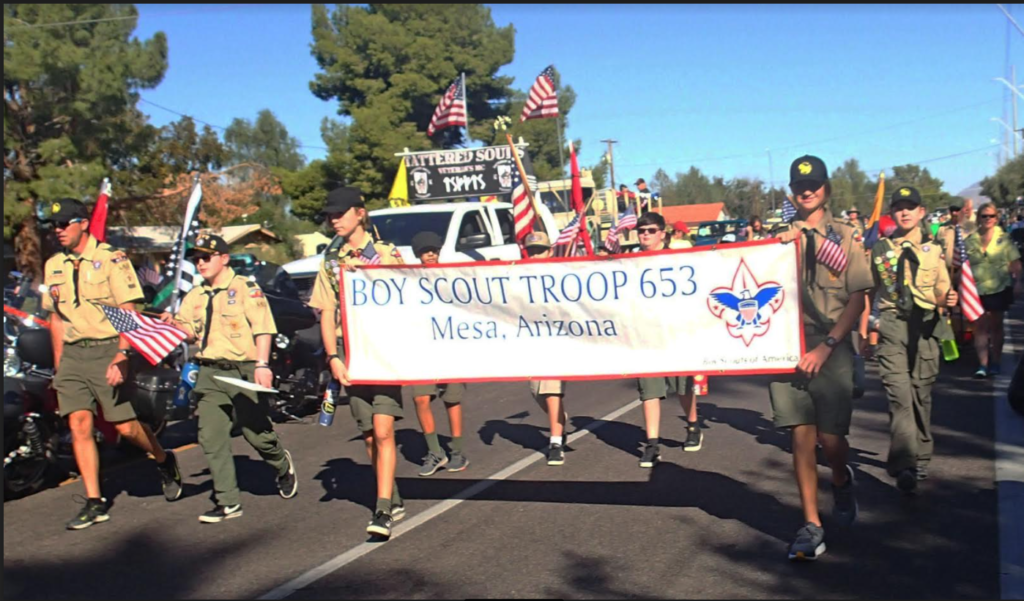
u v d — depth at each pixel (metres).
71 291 6.26
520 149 14.96
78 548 5.90
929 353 6.54
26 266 25.03
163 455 6.97
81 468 6.41
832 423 5.20
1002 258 11.05
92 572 5.43
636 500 6.60
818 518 5.25
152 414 8.00
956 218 11.62
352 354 6.05
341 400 12.36
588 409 10.56
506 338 5.96
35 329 7.35
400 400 6.06
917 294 6.43
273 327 6.39
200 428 6.43
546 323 5.88
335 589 5.04
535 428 9.55
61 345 6.46
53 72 23.77
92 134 25.62
